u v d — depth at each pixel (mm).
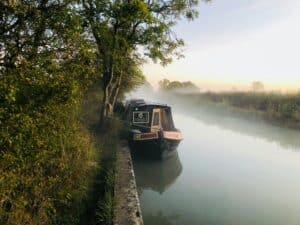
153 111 16531
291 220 9188
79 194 7566
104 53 14320
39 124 5211
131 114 16703
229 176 13484
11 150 4680
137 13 13625
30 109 4930
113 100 19734
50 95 5055
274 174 14008
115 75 18906
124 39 14531
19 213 5137
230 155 17469
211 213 9523
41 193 6090
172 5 16000
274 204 10484
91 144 10914
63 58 5438
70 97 5262
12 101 4547
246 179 13094
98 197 8258
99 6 12828
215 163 15766
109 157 12008
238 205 10266
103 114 15516
